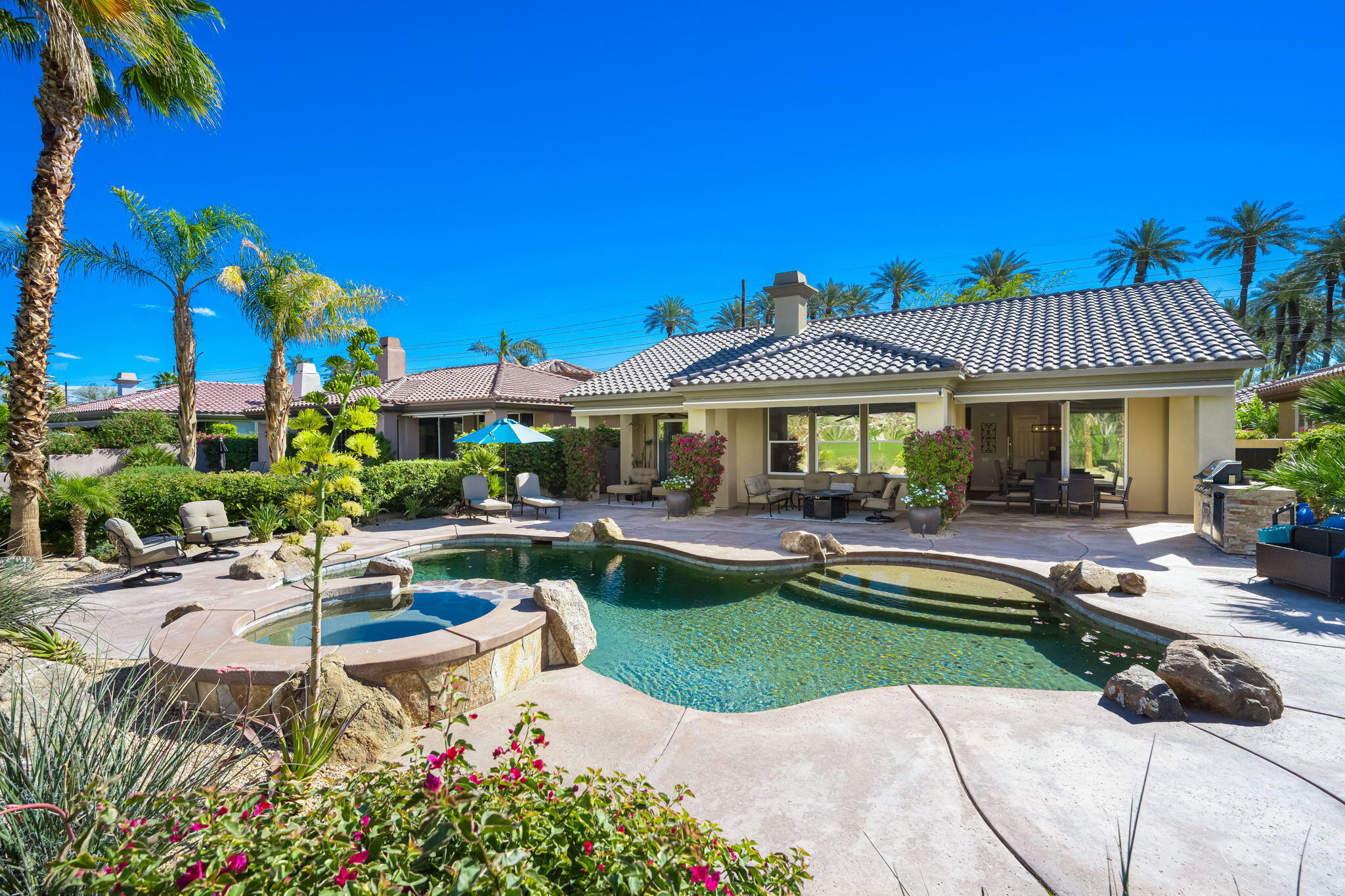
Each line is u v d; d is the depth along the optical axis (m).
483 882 1.78
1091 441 16.61
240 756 3.24
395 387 26.98
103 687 3.68
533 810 2.12
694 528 14.01
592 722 4.97
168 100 11.88
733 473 17.75
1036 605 8.46
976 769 4.05
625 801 2.39
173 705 5.06
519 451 20.64
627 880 1.81
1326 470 8.33
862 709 5.05
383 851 1.86
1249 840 3.27
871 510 15.99
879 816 3.58
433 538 13.14
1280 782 3.83
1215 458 12.80
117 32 9.80
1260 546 8.30
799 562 10.77
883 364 14.44
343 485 4.23
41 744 2.72
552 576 10.64
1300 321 44.34
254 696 4.83
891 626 7.77
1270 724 4.58
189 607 7.04
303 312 18.55
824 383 14.88
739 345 21.56
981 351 15.95
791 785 3.94
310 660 4.86
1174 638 6.48
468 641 5.39
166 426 26.66
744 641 7.34
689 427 17.02
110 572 10.11
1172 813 3.52
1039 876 3.03
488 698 5.46
